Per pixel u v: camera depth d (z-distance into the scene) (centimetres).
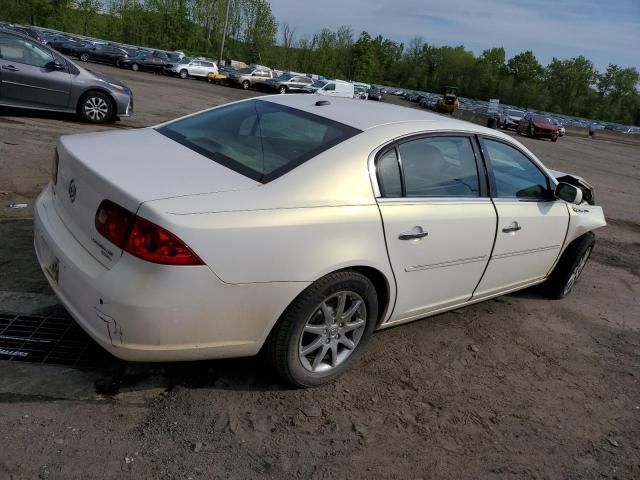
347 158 305
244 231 257
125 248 247
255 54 8100
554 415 332
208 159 303
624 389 375
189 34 7881
